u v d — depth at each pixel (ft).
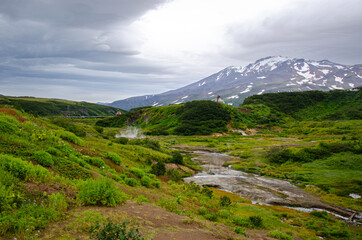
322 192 112.06
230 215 64.44
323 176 136.67
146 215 33.63
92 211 29.12
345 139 229.45
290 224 70.74
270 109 517.96
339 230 67.56
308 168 156.76
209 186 120.78
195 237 29.37
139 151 145.07
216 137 359.46
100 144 122.01
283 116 482.28
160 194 62.44
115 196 35.99
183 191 80.74
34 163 39.14
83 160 59.72
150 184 70.44
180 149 262.26
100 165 65.92
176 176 106.83
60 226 23.34
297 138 316.81
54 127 105.81
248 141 307.99
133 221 29.35
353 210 90.89
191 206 60.80
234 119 445.78
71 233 22.24
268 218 71.36
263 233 55.26
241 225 58.39
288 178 141.90
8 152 39.37
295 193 111.24
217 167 172.65
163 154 169.07
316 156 174.09
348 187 116.98
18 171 31.19
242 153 221.87
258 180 136.05
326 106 515.91
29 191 27.84
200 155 220.84
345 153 168.55
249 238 42.96
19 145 44.04
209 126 414.82
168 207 46.60
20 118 82.07
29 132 56.75
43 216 23.66
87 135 134.41
